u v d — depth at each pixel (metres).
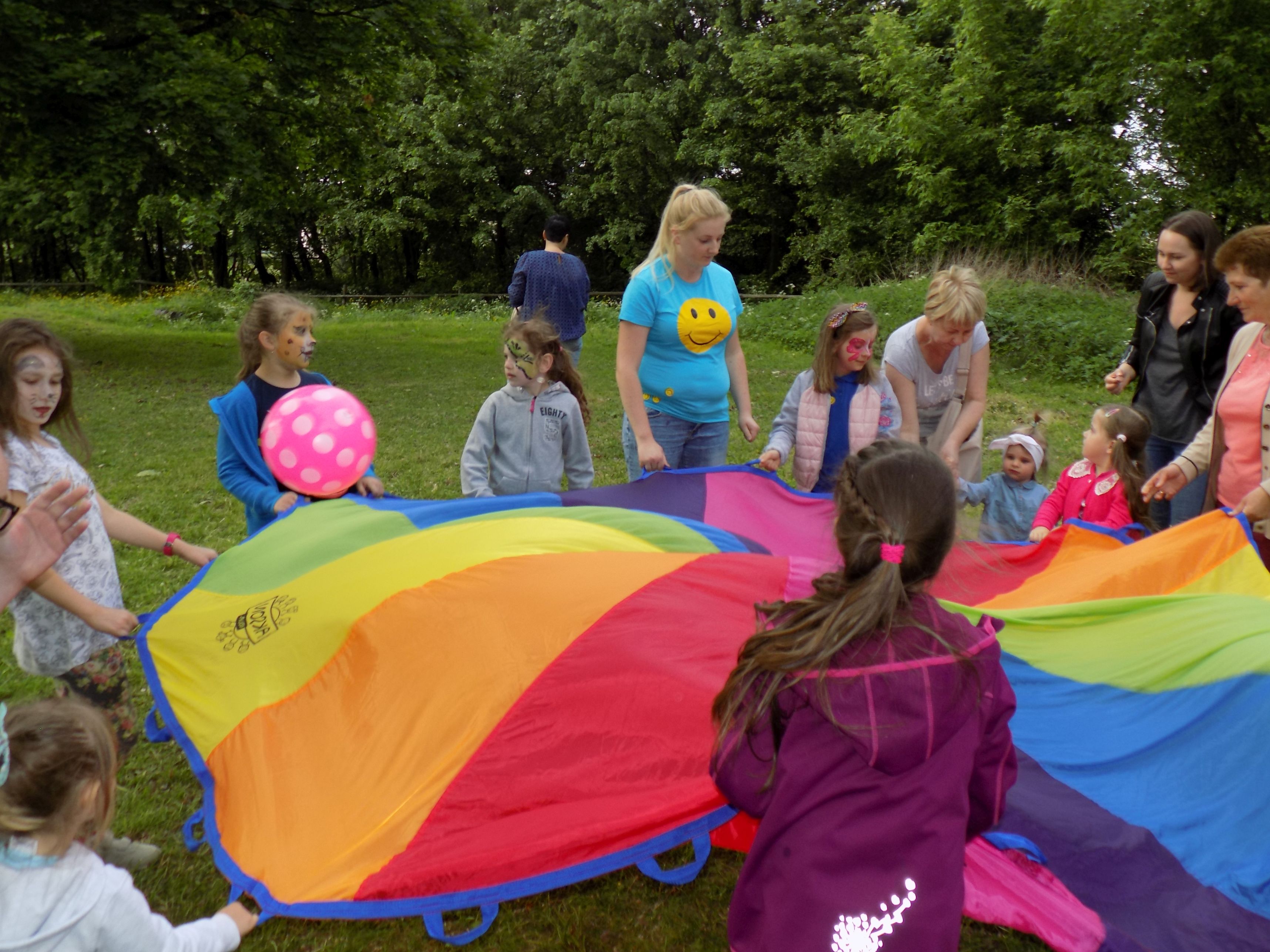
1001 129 19.56
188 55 14.02
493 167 32.19
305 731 2.91
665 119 29.28
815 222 29.03
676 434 4.55
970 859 2.60
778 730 1.88
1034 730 3.05
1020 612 3.35
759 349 15.02
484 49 18.16
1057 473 8.09
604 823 2.54
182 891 2.91
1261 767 2.64
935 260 18.86
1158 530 4.63
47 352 2.85
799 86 26.48
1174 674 2.98
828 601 1.87
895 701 1.76
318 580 3.29
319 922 2.82
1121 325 12.96
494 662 2.79
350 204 33.47
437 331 18.80
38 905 1.88
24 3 12.55
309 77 16.06
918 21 22.33
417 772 2.69
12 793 1.85
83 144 13.18
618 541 3.48
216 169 14.68
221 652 3.22
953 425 4.86
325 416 3.83
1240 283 3.75
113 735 2.06
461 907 2.45
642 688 2.69
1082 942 2.38
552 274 9.37
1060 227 18.53
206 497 7.00
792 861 1.77
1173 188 17.11
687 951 2.73
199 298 22.77
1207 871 2.53
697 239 4.15
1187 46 16.16
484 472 4.44
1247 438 3.97
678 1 29.02
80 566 2.97
